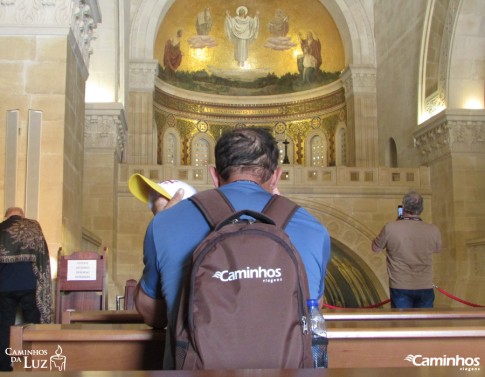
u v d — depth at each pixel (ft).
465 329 13.06
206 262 9.26
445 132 63.46
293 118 97.55
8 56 34.45
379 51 84.02
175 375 7.36
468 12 63.98
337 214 65.98
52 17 34.68
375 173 67.00
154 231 10.67
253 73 98.43
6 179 33.37
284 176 65.98
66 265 30.63
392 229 27.20
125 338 12.89
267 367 8.86
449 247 63.21
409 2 73.61
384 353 13.14
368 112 84.38
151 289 11.22
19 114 34.01
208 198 10.68
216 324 8.95
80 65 39.91
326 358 10.77
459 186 62.44
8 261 25.14
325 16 91.30
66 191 34.78
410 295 27.14
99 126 59.57
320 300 10.97
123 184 63.26
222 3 96.12
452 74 64.80
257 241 9.32
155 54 88.94
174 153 94.22
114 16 63.10
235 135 11.50
